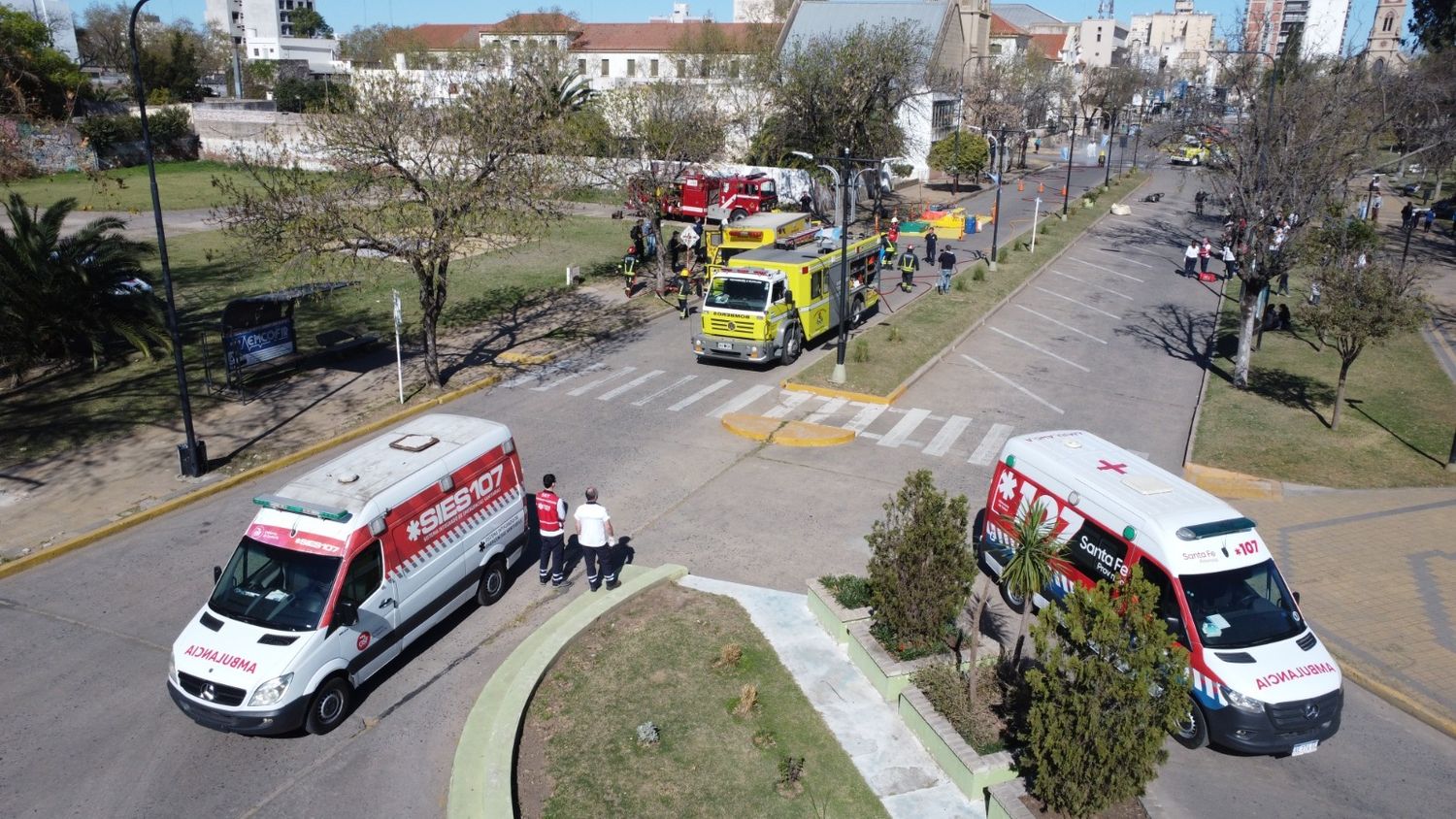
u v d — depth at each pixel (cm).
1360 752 978
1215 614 980
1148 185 6594
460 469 1146
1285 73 3228
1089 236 4575
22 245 2062
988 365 2394
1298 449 1825
